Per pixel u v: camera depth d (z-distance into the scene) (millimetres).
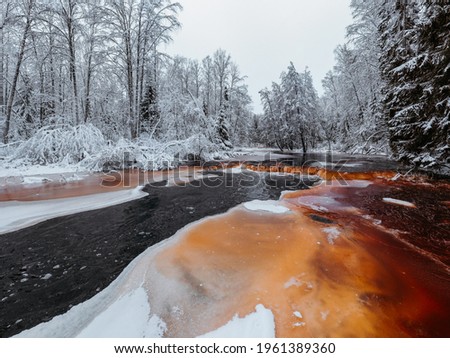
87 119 14852
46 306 2184
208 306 2123
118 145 11977
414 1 10016
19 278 2615
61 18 12812
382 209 5043
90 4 12953
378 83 17188
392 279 2537
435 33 7941
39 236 3697
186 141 14969
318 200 5957
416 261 2898
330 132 33844
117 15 14047
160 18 14914
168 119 16531
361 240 3486
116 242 3516
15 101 15258
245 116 35312
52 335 1886
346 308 2100
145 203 5750
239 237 3611
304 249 3188
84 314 2076
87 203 5531
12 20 11484
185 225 4230
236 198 6348
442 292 2326
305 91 26688
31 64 15328
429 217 4480
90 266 2867
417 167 8922
